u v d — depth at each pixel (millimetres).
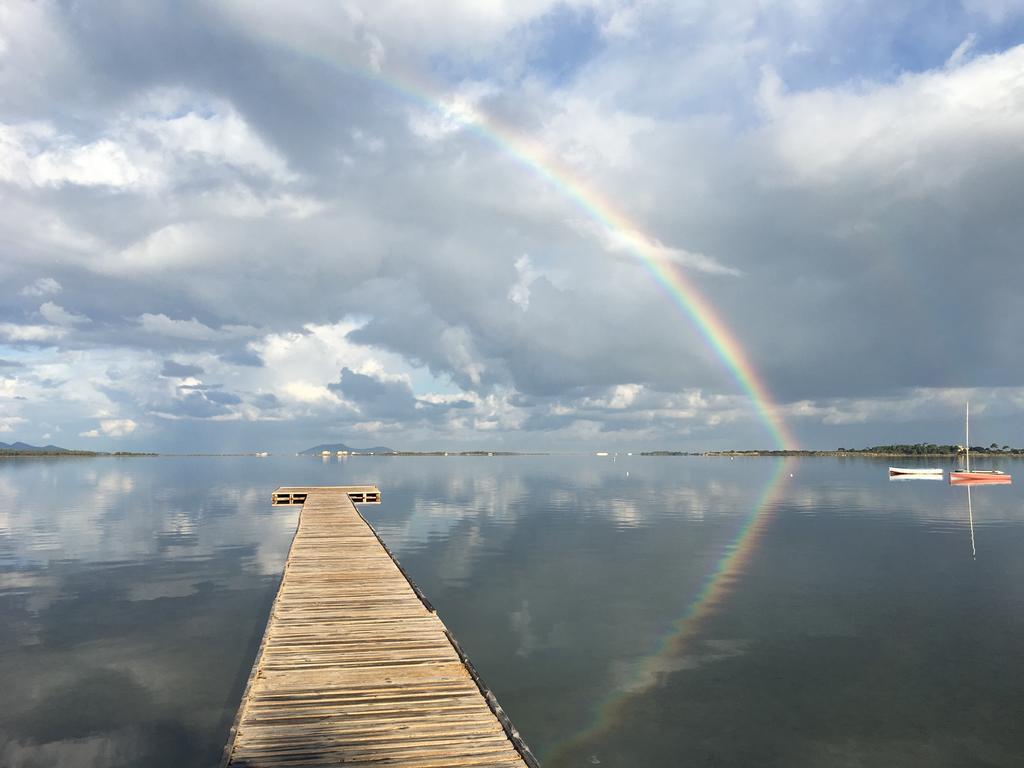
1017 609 20688
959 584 24172
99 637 17859
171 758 11531
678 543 33719
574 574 25828
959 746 11977
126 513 47781
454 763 8281
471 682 11070
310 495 53938
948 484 85312
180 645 17250
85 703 13664
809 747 11961
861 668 15633
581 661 16078
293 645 13023
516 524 41781
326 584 18500
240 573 26203
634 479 101938
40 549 31797
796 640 17656
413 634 13789
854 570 26656
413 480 98125
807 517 46031
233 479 98625
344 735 9023
